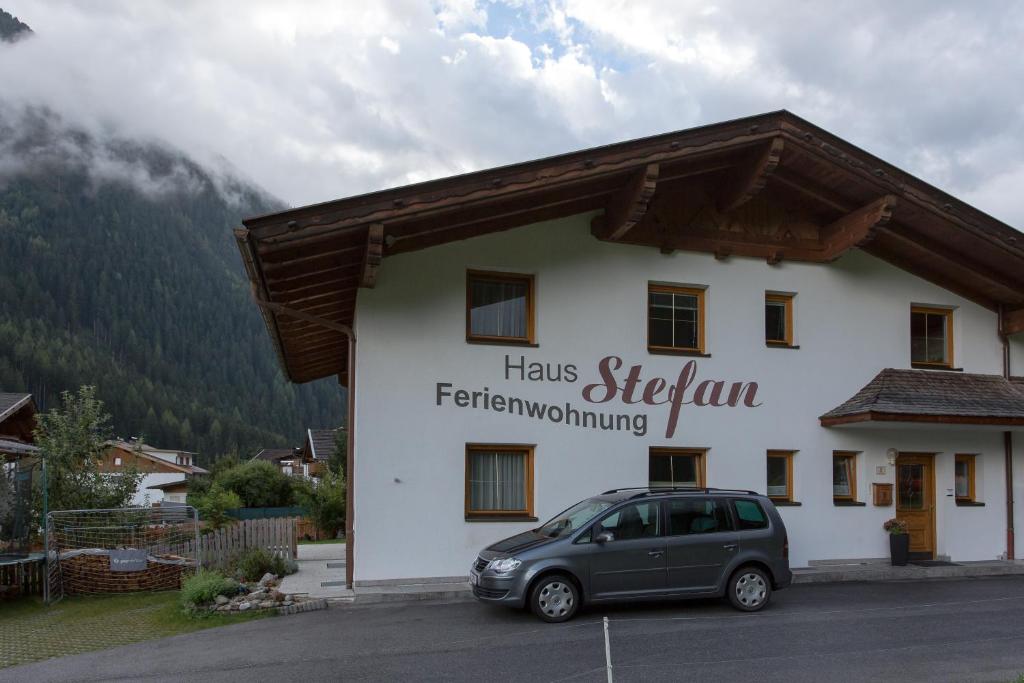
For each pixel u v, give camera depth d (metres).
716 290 14.96
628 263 14.45
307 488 27.38
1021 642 9.28
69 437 18.48
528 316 14.02
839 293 15.82
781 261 15.45
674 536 10.73
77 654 9.29
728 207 14.82
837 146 13.88
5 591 12.81
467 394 13.32
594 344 14.07
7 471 13.74
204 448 119.50
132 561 13.72
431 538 12.92
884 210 14.12
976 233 14.81
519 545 10.57
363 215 11.04
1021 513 16.41
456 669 8.14
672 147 12.89
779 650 8.84
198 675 8.12
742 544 10.97
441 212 11.55
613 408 14.05
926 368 16.44
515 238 13.81
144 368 148.12
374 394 12.91
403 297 13.18
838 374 15.61
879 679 7.73
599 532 10.49
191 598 11.41
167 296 179.88
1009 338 17.06
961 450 16.16
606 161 12.49
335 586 12.82
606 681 7.67
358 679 7.82
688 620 10.37
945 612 11.07
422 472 12.98
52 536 13.59
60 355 124.31
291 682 7.77
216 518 20.17
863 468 15.48
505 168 11.87
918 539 15.84
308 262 11.88
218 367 168.25
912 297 16.39
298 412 159.88
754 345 15.10
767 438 14.95
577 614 10.76
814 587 13.35
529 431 13.56
